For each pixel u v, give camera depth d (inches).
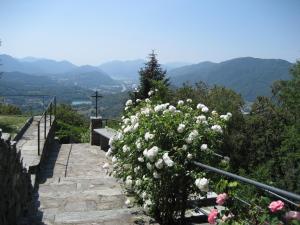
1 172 166.6
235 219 143.6
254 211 137.6
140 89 812.6
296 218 119.1
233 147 794.8
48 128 511.5
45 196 254.1
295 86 1081.4
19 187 207.6
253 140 837.2
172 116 208.1
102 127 555.5
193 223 220.4
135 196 234.2
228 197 146.6
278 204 124.6
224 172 149.6
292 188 689.0
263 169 586.9
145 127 209.8
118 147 244.5
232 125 841.5
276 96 1147.9
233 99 903.7
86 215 209.5
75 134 743.1
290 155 754.8
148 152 191.5
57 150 497.7
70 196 254.4
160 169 197.9
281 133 880.9
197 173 192.2
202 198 233.0
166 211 210.4
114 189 274.8
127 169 229.0
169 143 203.2
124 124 250.7
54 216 207.0
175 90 800.3
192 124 206.2
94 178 315.6
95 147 527.8
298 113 987.9
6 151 179.8
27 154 356.5
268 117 930.1
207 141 204.7
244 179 131.0
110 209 229.3
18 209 199.6
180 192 205.2
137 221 202.7
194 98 792.3
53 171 374.9
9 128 517.3
